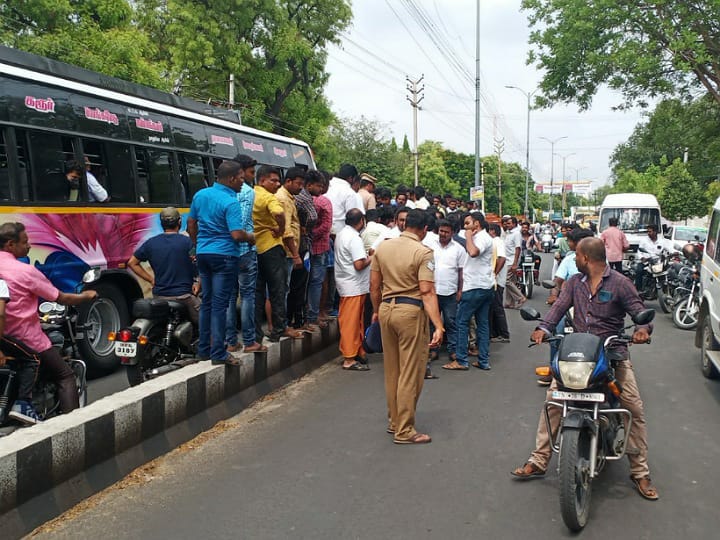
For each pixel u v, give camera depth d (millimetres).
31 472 4016
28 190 6816
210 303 6324
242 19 30516
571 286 4703
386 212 9203
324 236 8297
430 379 7844
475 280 8086
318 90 36125
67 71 7938
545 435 4738
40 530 3975
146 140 8789
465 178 100062
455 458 5203
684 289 11570
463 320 8242
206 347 6402
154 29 30703
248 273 6734
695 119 24984
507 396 7047
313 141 35188
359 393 7145
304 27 33469
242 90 31750
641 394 7250
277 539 3883
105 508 4301
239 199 6555
